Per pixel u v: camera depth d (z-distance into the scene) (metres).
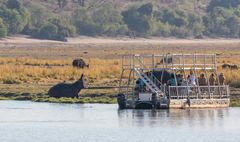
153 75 95.12
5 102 103.06
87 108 95.12
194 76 96.31
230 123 80.50
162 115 87.00
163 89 93.75
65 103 101.56
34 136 72.62
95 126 78.94
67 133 74.19
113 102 101.75
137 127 77.94
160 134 73.38
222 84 99.44
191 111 91.00
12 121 83.31
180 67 101.50
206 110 92.25
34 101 104.25
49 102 103.12
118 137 71.69
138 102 93.56
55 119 84.81
